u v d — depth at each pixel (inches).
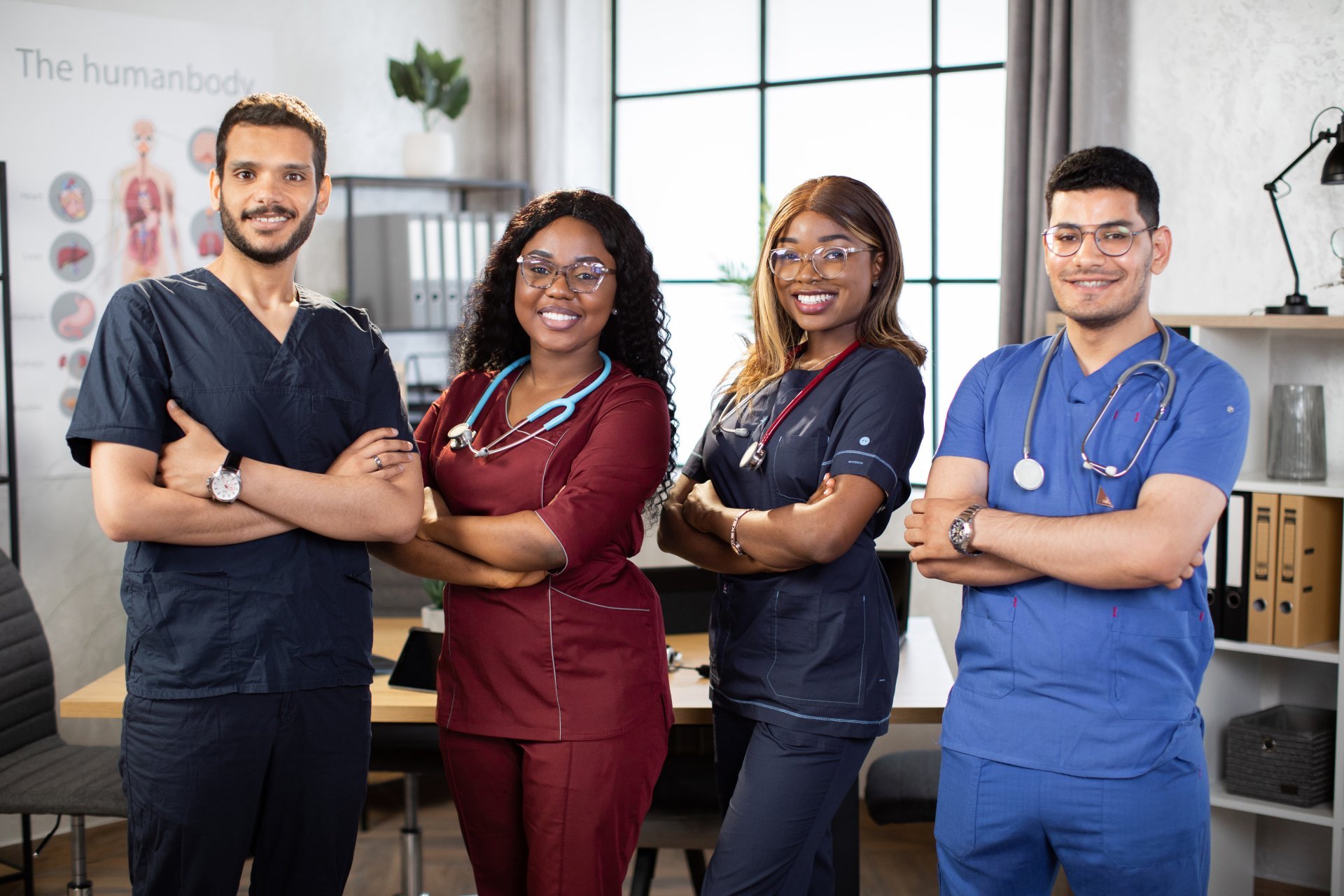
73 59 154.6
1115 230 72.9
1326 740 125.1
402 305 183.0
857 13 183.5
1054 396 77.1
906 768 118.1
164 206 164.7
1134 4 148.6
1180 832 72.1
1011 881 76.3
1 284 140.3
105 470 73.1
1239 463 72.3
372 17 189.5
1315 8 138.3
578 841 82.1
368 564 83.1
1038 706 73.7
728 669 88.7
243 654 76.3
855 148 185.3
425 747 112.7
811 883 93.7
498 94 206.7
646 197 204.5
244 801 77.7
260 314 79.4
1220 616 126.5
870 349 87.7
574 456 84.4
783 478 86.7
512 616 83.0
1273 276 142.9
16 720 123.3
